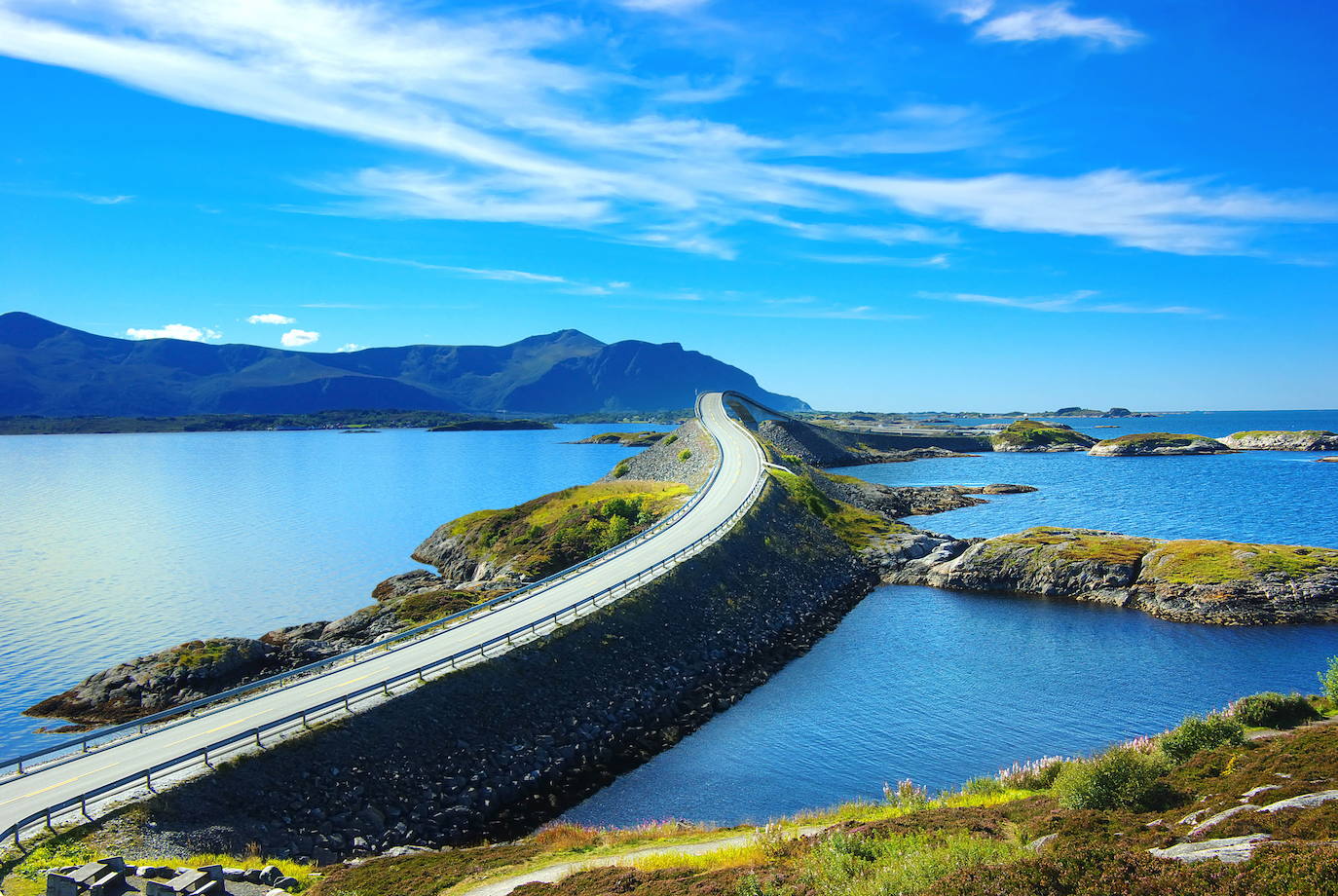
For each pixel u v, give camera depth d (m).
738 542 79.62
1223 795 20.33
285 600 86.62
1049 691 50.62
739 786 39.12
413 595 73.38
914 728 45.53
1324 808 16.17
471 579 94.50
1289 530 109.56
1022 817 22.97
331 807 33.66
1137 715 46.41
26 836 28.09
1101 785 22.45
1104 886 14.61
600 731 44.62
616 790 39.19
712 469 126.50
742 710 49.38
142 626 76.44
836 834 22.23
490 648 47.78
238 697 44.53
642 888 20.89
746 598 69.19
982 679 53.41
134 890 22.42
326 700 40.28
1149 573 74.69
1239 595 67.25
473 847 31.05
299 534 131.12
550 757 41.31
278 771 34.09
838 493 135.62
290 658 62.56
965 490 162.88
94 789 29.97
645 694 49.47
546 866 26.14
